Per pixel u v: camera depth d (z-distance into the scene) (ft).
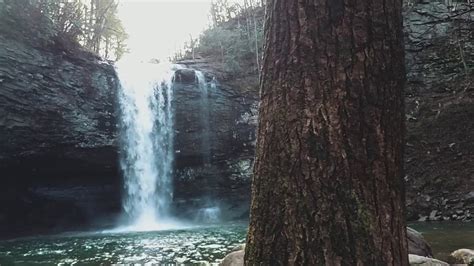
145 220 68.39
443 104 65.10
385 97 6.49
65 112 58.03
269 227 6.58
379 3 6.59
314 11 6.66
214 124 71.51
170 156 69.77
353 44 6.48
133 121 67.21
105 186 66.69
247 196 72.59
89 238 49.19
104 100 62.90
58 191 63.05
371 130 6.38
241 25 90.94
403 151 6.72
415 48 66.18
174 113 69.62
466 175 62.64
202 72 72.59
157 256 31.60
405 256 6.31
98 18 82.07
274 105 6.86
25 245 43.42
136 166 67.36
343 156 6.30
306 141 6.47
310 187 6.35
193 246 37.63
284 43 6.90
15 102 52.75
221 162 72.28
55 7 58.65
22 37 54.39
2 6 51.70
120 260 30.07
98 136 62.03
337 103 6.41
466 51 61.98
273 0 7.22
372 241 6.07
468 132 64.03
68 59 60.03
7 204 58.65
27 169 57.82
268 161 6.79
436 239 36.50
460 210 60.08
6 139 52.90
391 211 6.30
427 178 64.08
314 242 6.19
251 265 6.67
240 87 74.02
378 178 6.30
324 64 6.53
